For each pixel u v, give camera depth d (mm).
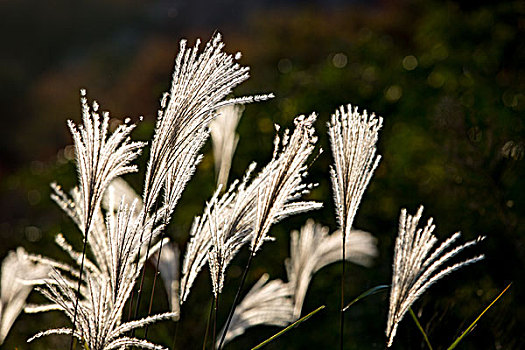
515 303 4602
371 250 4539
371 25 19734
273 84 9547
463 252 5145
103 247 3799
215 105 3654
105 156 3646
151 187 3654
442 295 4555
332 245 4461
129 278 3670
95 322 3652
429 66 8945
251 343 5230
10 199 11570
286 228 6277
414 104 7645
